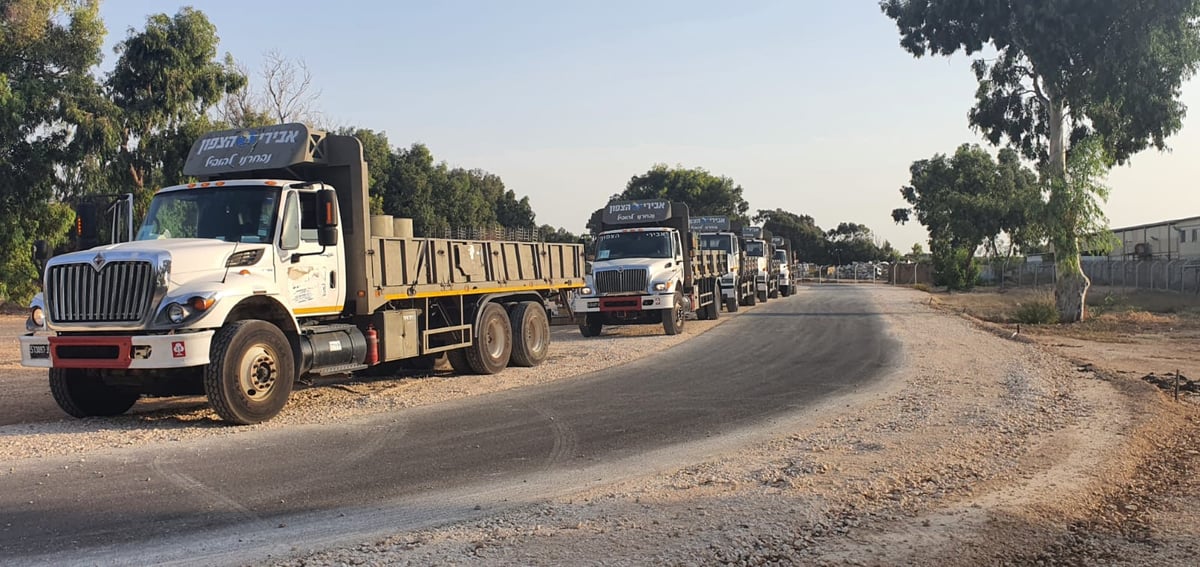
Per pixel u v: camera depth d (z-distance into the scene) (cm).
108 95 3981
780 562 523
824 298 4441
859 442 869
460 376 1484
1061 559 536
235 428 995
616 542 559
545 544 556
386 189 5844
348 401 1199
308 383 1350
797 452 832
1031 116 3369
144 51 3947
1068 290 2733
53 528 616
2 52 3625
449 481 750
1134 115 2862
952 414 1023
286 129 1203
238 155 1212
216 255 1024
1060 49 2695
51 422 1071
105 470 791
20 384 1478
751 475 738
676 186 8525
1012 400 1123
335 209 1154
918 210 7538
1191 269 3741
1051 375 1364
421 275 1342
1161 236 5697
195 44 4053
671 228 2438
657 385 1328
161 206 1130
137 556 554
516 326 1584
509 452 866
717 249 3231
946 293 5369
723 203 8588
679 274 2334
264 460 832
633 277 2219
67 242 3725
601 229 2573
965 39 2972
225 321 1031
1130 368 1488
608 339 2191
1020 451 824
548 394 1250
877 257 11588
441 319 1434
